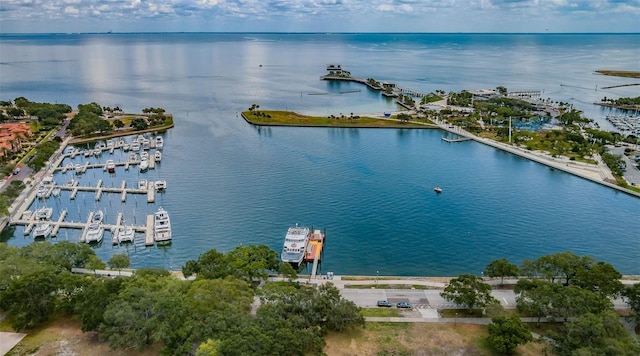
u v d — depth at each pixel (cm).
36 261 11369
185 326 8419
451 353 8931
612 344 7938
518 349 8988
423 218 16962
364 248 14788
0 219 16450
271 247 14838
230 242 15188
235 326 8338
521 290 10581
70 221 16612
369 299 11175
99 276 12269
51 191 19200
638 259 14225
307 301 9625
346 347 9088
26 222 16412
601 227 16325
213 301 9131
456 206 18075
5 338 9200
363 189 19788
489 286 10419
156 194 19238
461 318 10188
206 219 16825
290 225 16362
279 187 19988
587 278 10525
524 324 9281
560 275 11644
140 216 17112
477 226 16350
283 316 9138
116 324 8669
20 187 18938
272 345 7762
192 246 14962
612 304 9612
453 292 10312
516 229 16150
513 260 14125
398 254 14450
